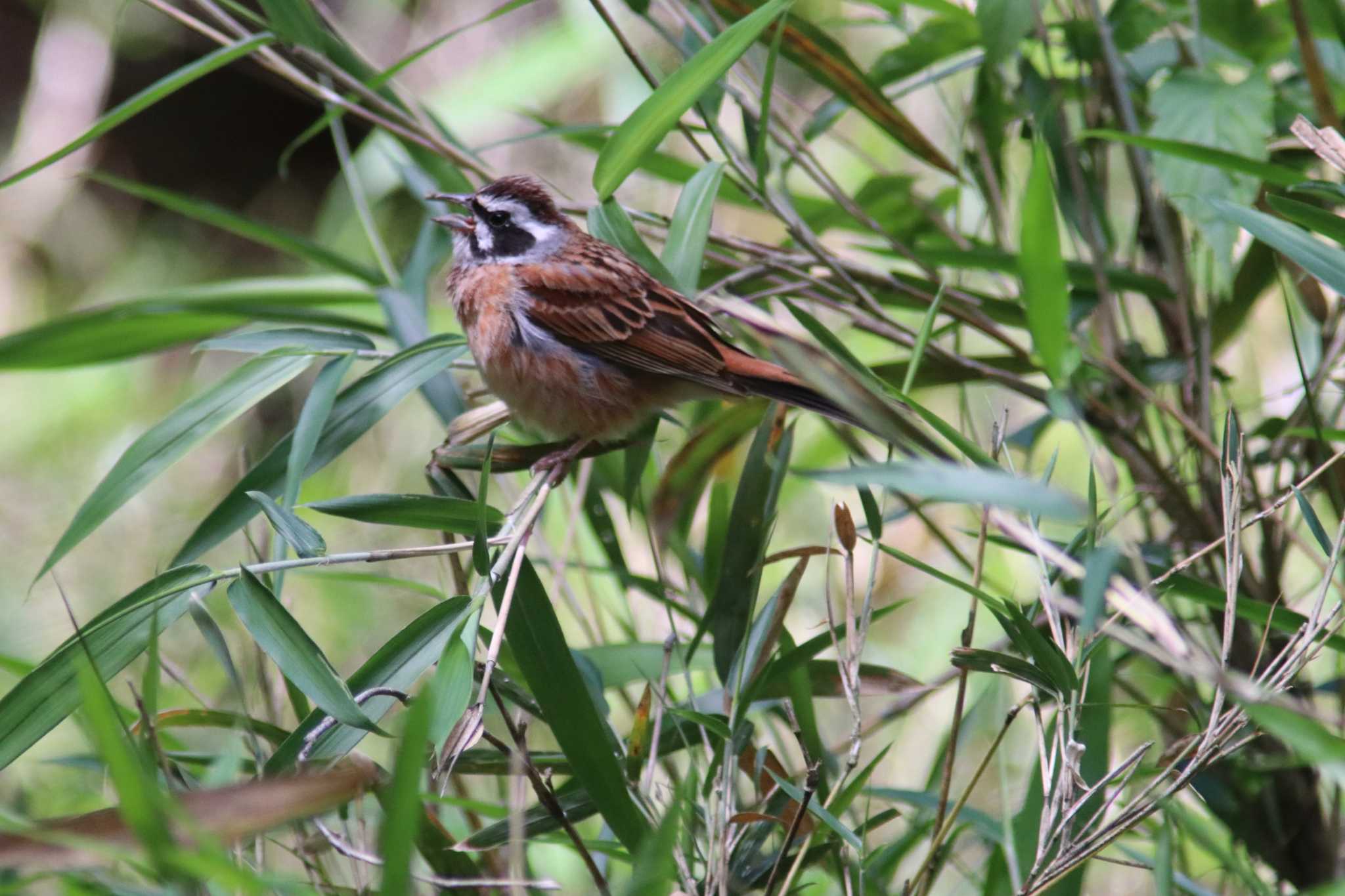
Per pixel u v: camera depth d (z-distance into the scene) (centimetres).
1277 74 926
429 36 1602
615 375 787
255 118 1825
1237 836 708
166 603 582
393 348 949
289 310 774
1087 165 795
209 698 1102
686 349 755
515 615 600
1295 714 454
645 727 611
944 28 785
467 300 825
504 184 830
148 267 1711
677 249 704
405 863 423
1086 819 619
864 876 593
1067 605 529
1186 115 675
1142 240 807
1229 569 555
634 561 982
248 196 1825
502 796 716
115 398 1519
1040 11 707
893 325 757
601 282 789
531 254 822
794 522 1198
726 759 565
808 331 627
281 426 1570
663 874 440
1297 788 712
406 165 902
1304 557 980
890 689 690
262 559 692
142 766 478
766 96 677
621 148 686
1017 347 783
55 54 1697
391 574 1220
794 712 622
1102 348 775
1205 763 549
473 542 587
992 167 806
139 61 1736
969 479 459
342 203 1526
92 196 1719
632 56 719
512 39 1586
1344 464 740
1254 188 658
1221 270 655
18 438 1471
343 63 840
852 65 757
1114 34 751
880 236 849
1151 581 632
